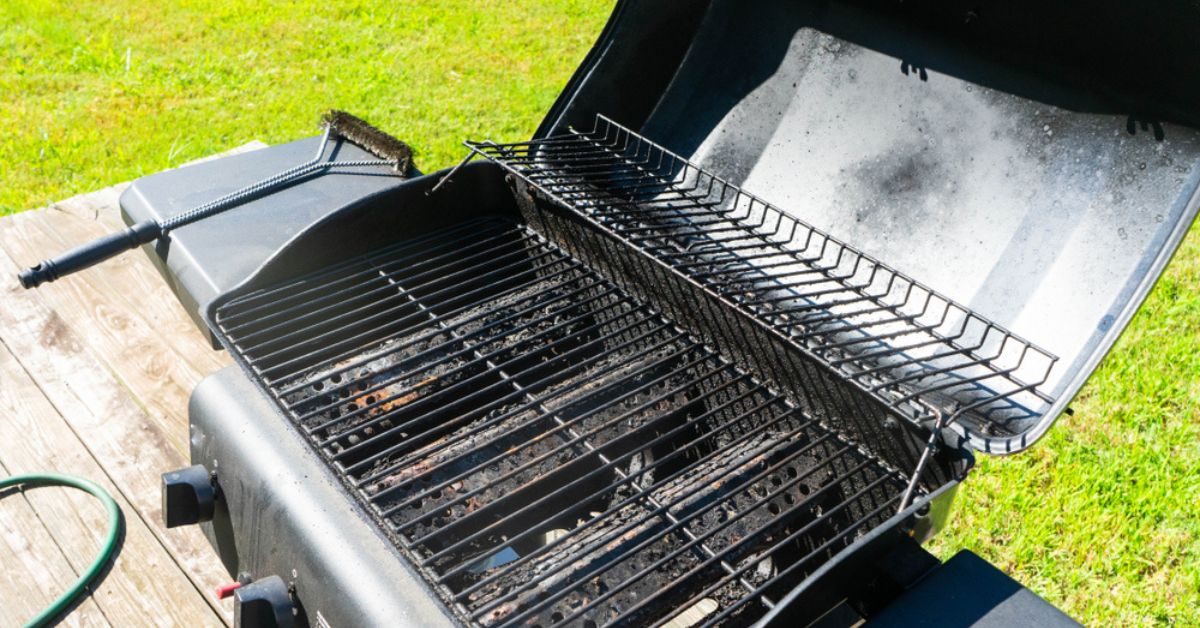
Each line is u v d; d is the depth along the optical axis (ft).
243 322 4.86
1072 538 6.96
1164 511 7.14
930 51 4.75
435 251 5.57
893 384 3.84
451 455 4.21
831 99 5.17
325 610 3.72
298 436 3.99
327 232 5.15
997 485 7.40
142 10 17.39
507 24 16.67
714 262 4.70
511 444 4.36
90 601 4.81
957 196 4.55
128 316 6.72
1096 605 6.50
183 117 13.58
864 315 4.62
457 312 5.24
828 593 3.30
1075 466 7.53
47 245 7.39
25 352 6.34
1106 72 4.04
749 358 4.75
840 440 4.37
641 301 5.28
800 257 5.03
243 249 5.81
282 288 4.96
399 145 6.76
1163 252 3.61
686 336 5.07
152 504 5.31
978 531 7.05
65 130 13.16
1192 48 3.63
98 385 6.10
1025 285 4.16
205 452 4.47
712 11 5.79
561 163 5.64
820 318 4.40
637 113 5.92
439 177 5.54
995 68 4.50
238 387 4.48
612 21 5.48
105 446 5.66
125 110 13.78
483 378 4.84
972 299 4.33
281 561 3.99
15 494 5.37
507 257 5.65
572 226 5.46
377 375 4.55
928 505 3.48
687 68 5.86
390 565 3.63
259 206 6.26
